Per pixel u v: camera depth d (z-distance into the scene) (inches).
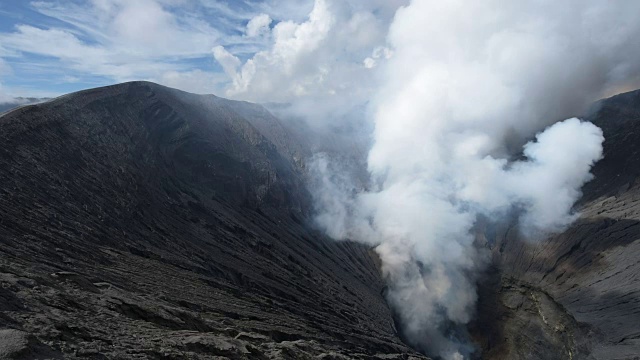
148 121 4301.2
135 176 3011.8
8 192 1675.7
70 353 644.1
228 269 2751.0
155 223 2682.1
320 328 2527.1
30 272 1043.3
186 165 4387.3
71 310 886.4
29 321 705.0
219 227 3516.2
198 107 5895.7
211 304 1818.4
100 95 3622.0
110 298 1126.4
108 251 1846.7
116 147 3115.2
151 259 2134.6
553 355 5054.1
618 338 4778.5
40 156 2165.4
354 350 2409.0
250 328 1700.3
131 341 824.3
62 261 1433.3
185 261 2388.0
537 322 5546.3
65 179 2186.3
